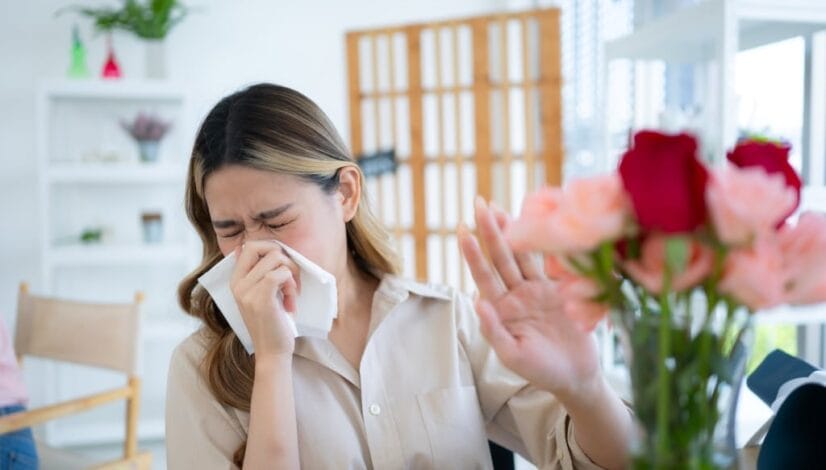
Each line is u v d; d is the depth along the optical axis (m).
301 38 3.41
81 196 3.23
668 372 0.51
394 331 1.12
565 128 3.42
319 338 1.07
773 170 0.54
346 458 1.01
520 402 1.11
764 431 0.97
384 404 1.07
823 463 0.78
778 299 0.47
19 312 2.03
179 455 1.04
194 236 3.01
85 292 3.28
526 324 0.73
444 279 3.06
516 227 0.54
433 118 3.55
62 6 3.13
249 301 0.93
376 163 3.05
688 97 1.92
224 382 1.02
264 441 0.92
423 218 3.04
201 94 3.32
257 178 0.94
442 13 3.54
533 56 3.50
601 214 0.49
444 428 1.07
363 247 1.18
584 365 0.75
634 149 0.49
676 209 0.47
